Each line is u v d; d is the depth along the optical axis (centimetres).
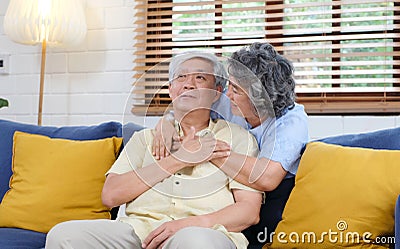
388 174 198
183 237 173
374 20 283
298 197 210
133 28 322
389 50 290
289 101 223
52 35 299
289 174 221
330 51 294
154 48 320
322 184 205
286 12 305
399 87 282
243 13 310
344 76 295
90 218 238
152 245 188
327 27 293
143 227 199
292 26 302
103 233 189
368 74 287
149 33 321
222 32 311
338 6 296
